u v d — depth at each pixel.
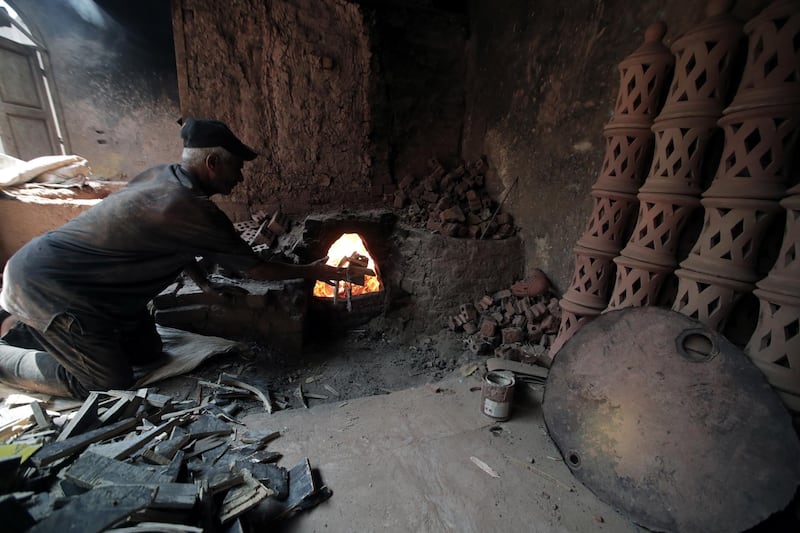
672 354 1.74
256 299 3.28
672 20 2.47
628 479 1.62
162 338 2.85
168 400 2.15
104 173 7.03
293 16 4.37
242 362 3.03
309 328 4.20
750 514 1.37
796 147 1.74
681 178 2.08
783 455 1.38
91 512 1.14
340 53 4.63
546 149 3.89
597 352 1.98
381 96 4.93
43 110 6.42
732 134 1.83
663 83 2.36
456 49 5.18
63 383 2.13
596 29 3.15
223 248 2.20
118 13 6.19
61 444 1.57
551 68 3.74
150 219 2.01
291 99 4.64
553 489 1.71
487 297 4.28
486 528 1.49
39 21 6.16
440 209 4.70
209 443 1.87
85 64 6.54
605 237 2.66
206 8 4.16
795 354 1.50
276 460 1.83
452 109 5.39
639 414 1.71
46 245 2.03
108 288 2.15
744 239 1.76
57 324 1.99
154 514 1.22
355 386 3.27
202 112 4.50
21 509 1.09
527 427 2.16
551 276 3.93
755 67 1.72
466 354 3.90
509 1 4.31
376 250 4.74
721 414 1.53
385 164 5.20
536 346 3.66
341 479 1.72
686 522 1.45
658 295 2.28
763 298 1.62
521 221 4.38
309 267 2.50
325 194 5.05
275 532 1.44
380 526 1.48
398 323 4.51
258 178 4.79
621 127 2.46
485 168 5.00
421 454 1.90
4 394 2.15
